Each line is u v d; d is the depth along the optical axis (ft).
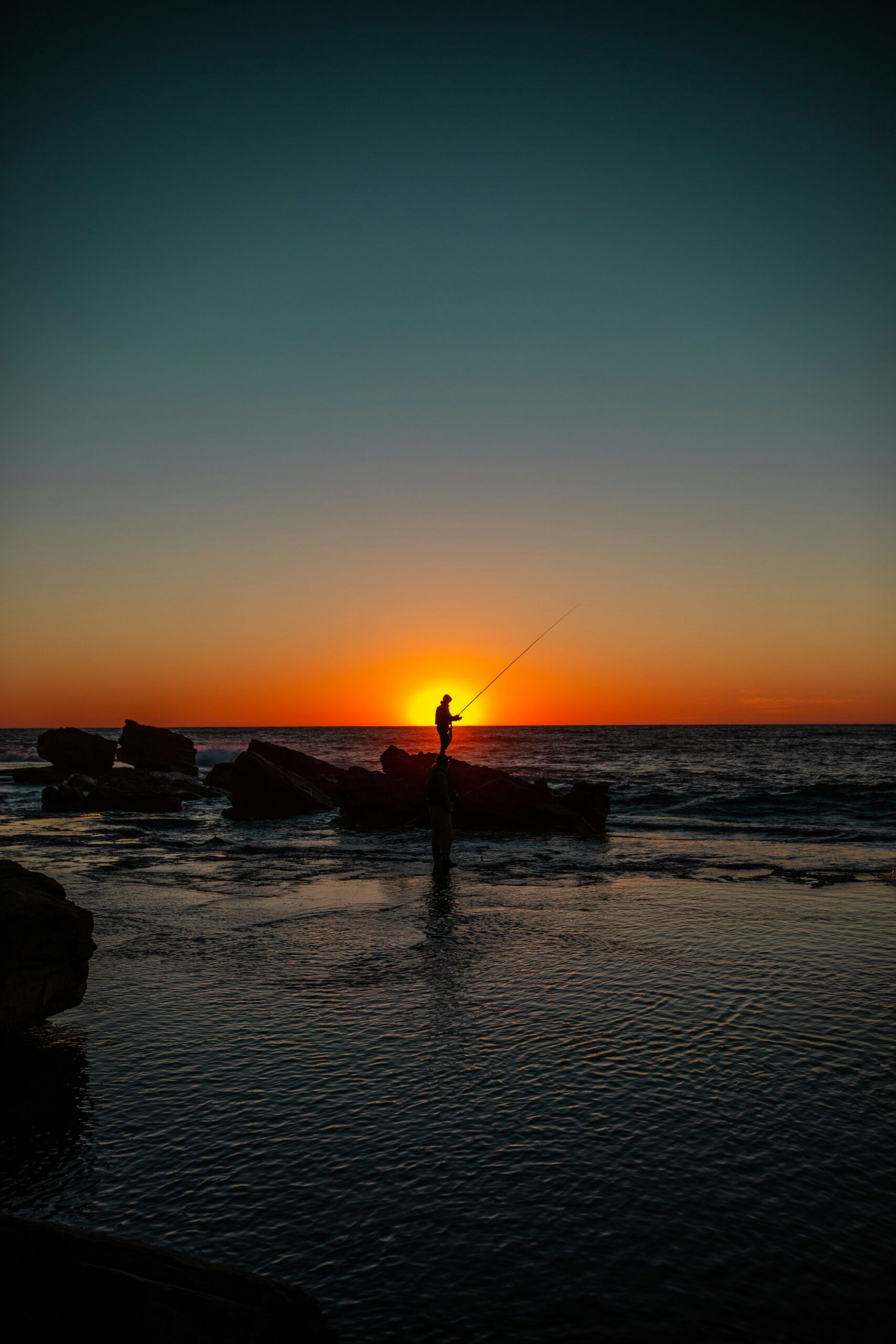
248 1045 16.80
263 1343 7.68
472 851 46.83
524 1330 8.59
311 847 48.75
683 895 32.81
